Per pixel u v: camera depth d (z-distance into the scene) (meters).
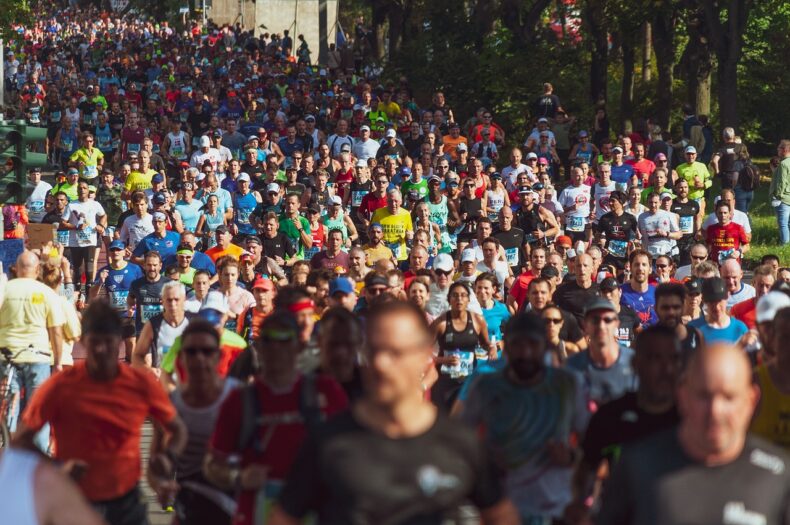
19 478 10.85
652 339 18.33
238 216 62.81
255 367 23.69
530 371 18.94
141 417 19.84
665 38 112.81
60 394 19.75
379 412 12.62
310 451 12.53
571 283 42.88
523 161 89.88
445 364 32.06
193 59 160.88
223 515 20.02
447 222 62.09
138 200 56.78
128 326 44.06
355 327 20.11
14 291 33.56
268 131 92.88
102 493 19.72
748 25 130.38
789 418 19.14
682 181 61.28
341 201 63.03
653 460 13.08
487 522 13.30
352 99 101.00
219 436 17.95
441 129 96.75
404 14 140.62
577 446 19.45
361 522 12.25
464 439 12.65
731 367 12.74
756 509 12.69
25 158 38.16
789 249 69.75
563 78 116.19
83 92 112.12
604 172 66.69
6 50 141.62
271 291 35.38
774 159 71.94
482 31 123.06
